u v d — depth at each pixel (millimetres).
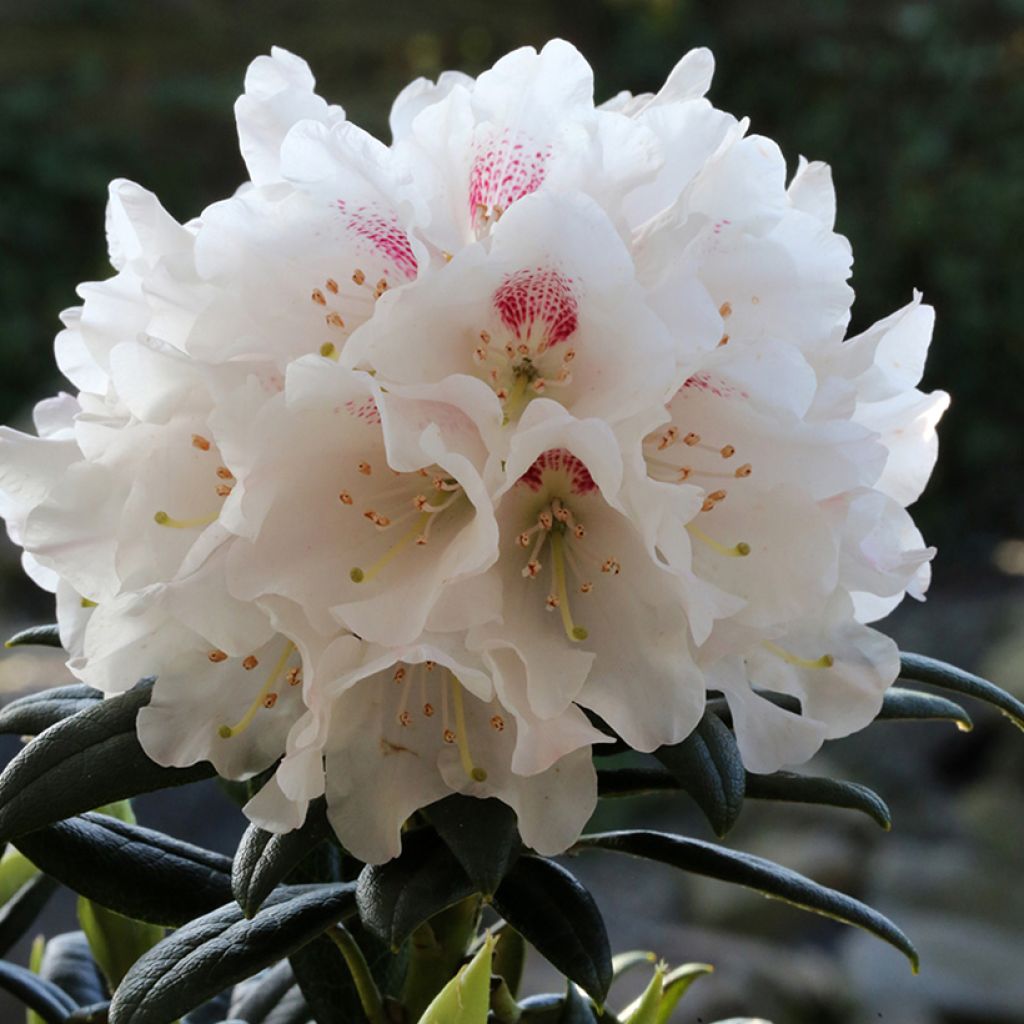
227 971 592
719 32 3574
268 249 579
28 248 3357
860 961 1905
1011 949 1929
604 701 574
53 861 621
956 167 3395
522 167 583
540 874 599
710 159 580
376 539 582
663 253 564
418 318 568
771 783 607
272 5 3586
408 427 559
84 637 595
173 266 576
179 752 583
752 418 577
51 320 3357
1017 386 3367
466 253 561
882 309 3424
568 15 3672
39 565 609
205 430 583
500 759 578
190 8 3537
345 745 580
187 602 571
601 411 568
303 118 583
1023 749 2297
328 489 581
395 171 567
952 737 2385
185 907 625
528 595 584
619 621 580
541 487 589
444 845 591
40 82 3430
